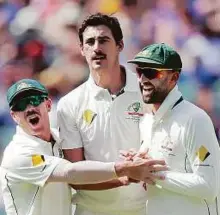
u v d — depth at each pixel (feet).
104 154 55.11
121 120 55.36
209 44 108.47
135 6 110.83
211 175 48.39
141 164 48.93
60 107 56.18
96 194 55.57
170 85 50.34
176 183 48.34
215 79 106.83
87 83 56.54
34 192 53.01
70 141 55.21
